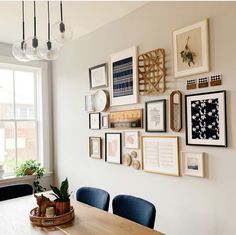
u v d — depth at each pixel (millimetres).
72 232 1678
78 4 2639
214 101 2158
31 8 2676
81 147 3609
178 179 2428
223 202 2100
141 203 2029
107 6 2729
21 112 3990
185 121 2365
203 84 2236
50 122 4176
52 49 1906
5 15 2830
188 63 2330
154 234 1629
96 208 2178
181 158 2400
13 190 2777
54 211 1858
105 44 3229
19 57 1892
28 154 4027
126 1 2639
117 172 3064
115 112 3086
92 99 3383
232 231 2037
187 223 2344
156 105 2621
